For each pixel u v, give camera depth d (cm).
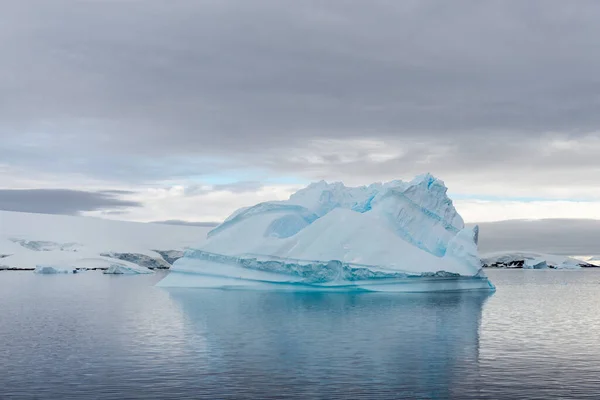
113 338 3328
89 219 17275
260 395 2191
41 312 4606
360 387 2295
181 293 6047
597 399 2153
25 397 2161
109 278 9725
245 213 6669
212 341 3231
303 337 3356
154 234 17088
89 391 2234
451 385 2330
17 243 14125
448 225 6519
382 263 5797
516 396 2191
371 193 6962
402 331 3584
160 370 2548
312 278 5894
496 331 3628
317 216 6800
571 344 3189
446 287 6016
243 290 6203
